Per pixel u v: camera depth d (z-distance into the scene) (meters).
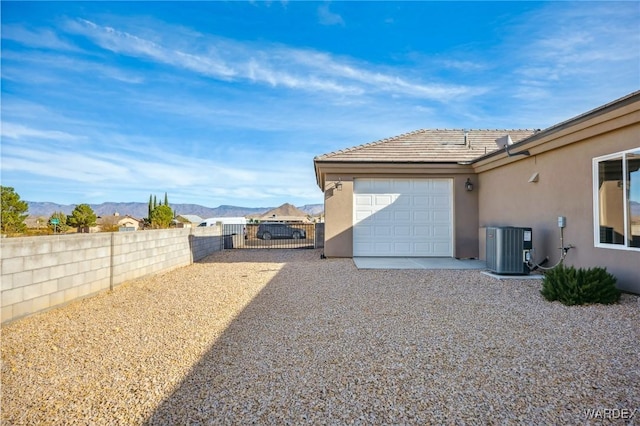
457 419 2.75
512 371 3.51
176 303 6.55
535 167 9.06
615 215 6.74
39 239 5.91
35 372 3.68
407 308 5.89
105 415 2.89
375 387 3.25
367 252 12.32
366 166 12.03
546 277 6.67
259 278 8.93
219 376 3.53
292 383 3.35
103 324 5.30
